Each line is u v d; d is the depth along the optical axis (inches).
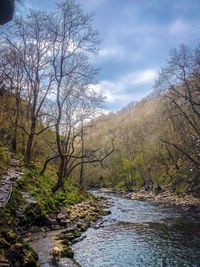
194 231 913.5
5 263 483.5
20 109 1788.9
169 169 2623.0
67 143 1676.9
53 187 1218.6
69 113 1641.2
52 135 1904.5
